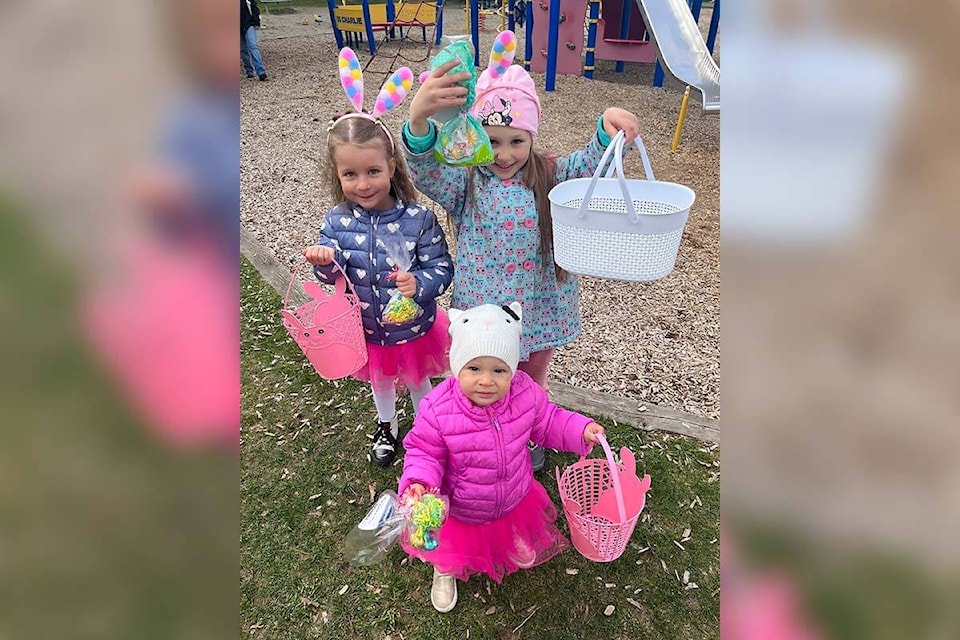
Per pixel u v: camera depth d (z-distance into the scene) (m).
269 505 2.48
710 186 5.31
